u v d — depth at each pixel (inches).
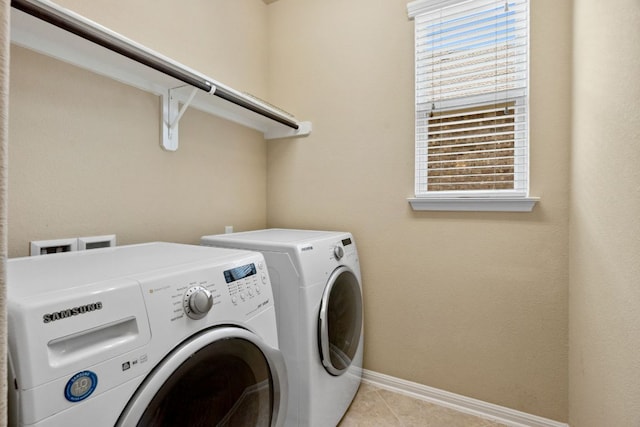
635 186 32.1
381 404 67.0
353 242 71.7
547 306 58.6
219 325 32.2
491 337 63.2
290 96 85.6
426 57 68.2
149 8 56.4
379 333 73.8
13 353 19.1
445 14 65.9
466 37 64.6
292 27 85.4
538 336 59.4
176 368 26.9
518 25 60.4
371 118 74.5
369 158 74.8
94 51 44.6
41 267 31.4
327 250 58.4
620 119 35.7
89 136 47.4
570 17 55.6
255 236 63.5
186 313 28.8
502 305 62.2
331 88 79.5
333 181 79.2
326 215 80.1
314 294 51.8
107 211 50.0
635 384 31.8
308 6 83.0
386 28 72.7
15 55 39.4
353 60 76.6
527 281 60.1
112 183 50.6
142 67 49.4
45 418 19.3
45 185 42.6
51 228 43.2
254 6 84.0
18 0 32.1
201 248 45.7
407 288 70.9
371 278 74.6
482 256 63.8
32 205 41.3
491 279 63.1
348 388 63.5
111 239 50.1
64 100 44.3
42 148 42.2
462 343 65.7
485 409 63.4
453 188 68.0
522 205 59.2
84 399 21.3
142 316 25.6
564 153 56.6
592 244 44.6
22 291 22.5
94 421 21.7
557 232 57.6
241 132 79.3
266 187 88.2
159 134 58.3
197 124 66.5
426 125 69.5
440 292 67.7
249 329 36.2
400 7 71.1
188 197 64.6
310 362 50.0
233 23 76.7
